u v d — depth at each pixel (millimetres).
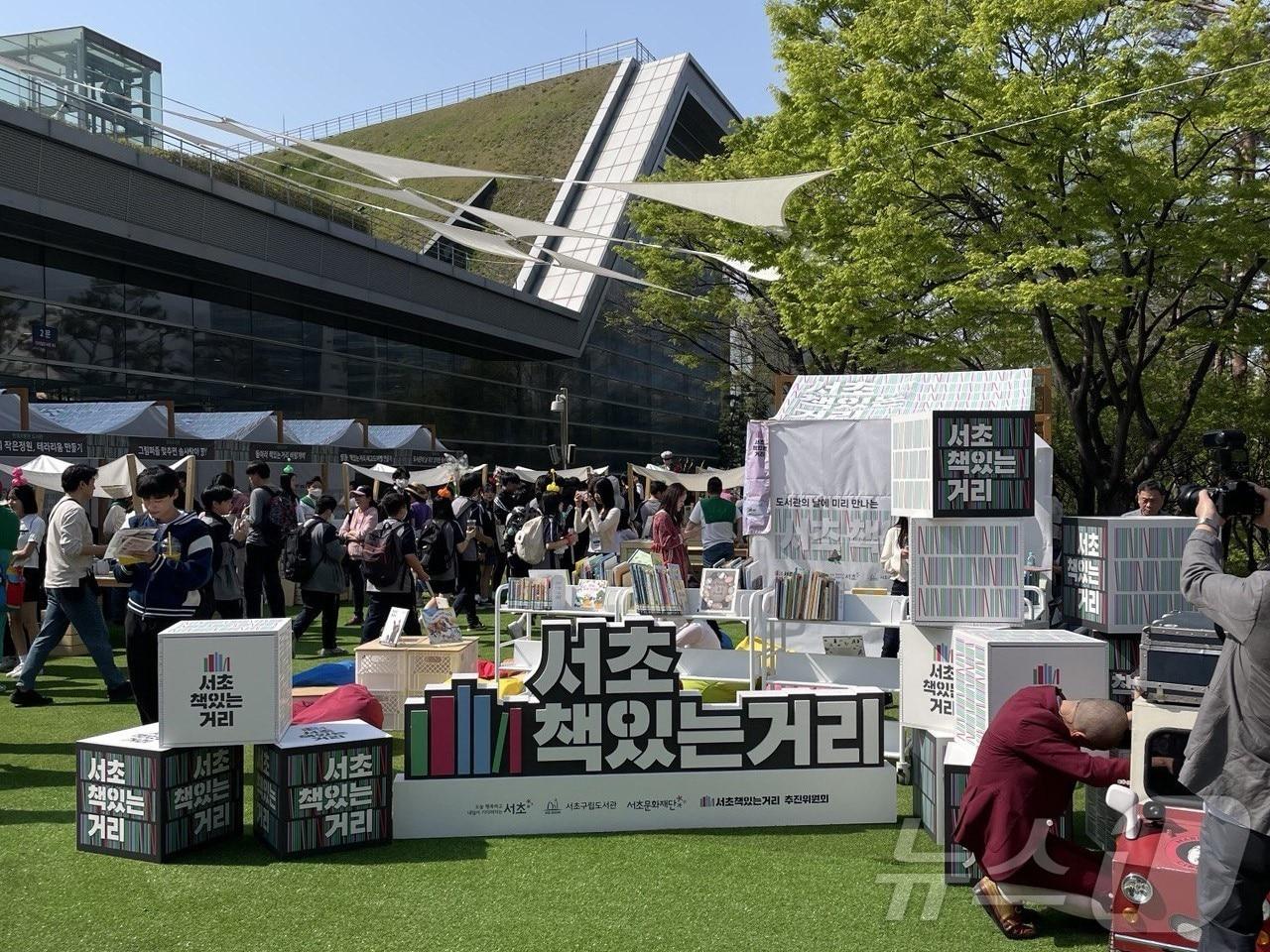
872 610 7203
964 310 14453
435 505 12109
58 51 20500
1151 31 13992
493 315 34406
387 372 31672
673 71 46031
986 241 14680
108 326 22766
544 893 4266
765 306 22766
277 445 17250
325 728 5020
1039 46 14484
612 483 14445
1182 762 3707
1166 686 3768
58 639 8070
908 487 6086
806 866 4605
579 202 42438
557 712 5109
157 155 22094
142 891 4293
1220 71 13125
